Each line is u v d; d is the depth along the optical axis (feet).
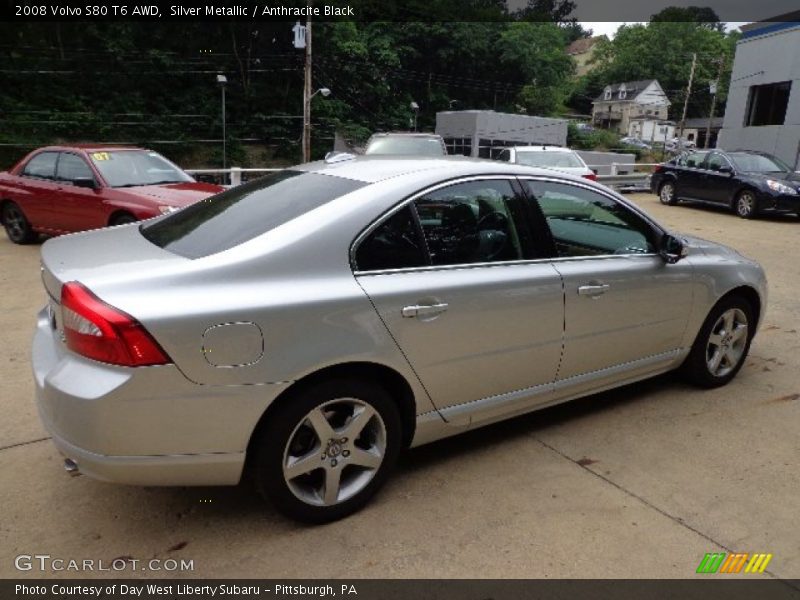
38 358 8.95
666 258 12.51
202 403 7.90
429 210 9.80
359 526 9.14
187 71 132.77
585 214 11.65
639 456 11.32
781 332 18.80
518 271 10.48
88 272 8.25
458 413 10.23
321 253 8.75
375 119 149.48
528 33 183.11
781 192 42.09
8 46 119.96
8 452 10.91
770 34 70.44
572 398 11.96
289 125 135.74
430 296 9.40
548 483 10.37
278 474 8.57
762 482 10.56
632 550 8.75
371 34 149.28
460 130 130.82
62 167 27.68
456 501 9.80
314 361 8.45
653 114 290.35
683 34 301.22
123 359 7.52
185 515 9.32
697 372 14.01
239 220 9.54
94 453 7.72
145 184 26.43
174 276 8.03
